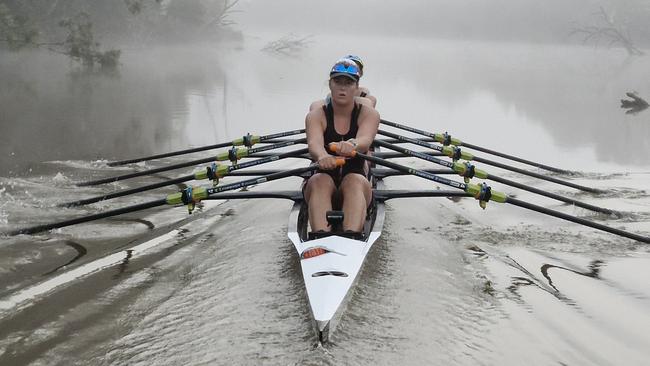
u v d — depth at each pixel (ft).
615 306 16.43
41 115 51.31
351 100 21.38
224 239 21.56
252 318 14.96
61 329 14.23
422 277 18.07
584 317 15.65
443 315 15.42
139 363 12.82
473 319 15.30
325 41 275.80
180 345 13.58
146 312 15.28
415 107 67.97
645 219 25.85
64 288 16.71
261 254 19.84
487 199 21.22
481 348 13.76
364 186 20.26
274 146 28.55
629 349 13.91
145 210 25.61
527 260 20.22
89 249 20.20
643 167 38.83
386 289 16.96
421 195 22.71
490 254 20.75
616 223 25.21
